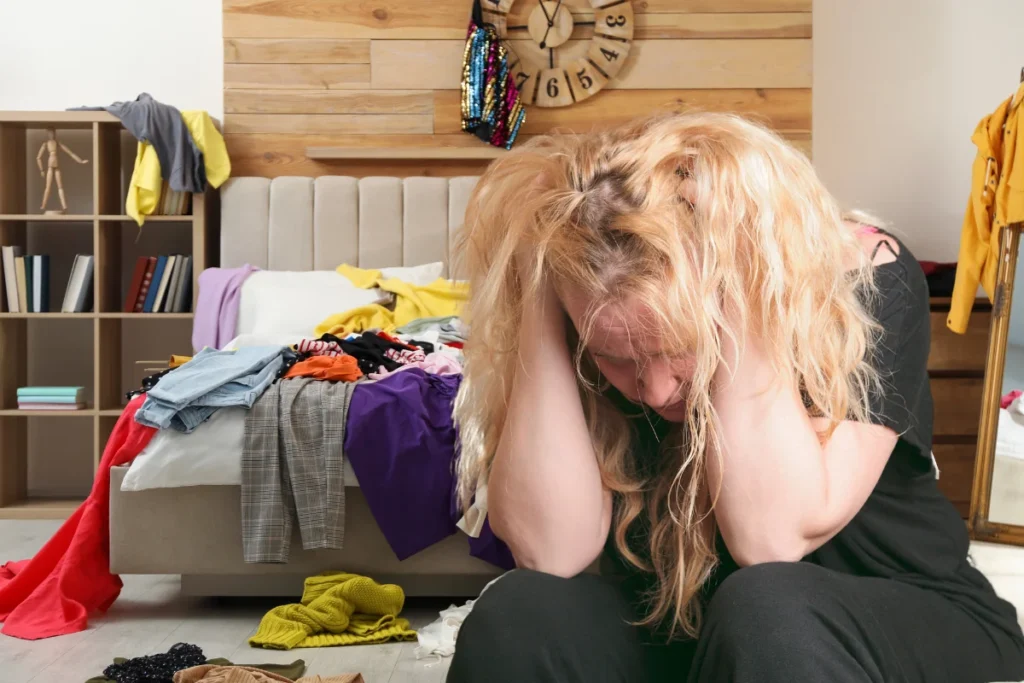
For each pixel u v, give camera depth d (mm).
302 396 2699
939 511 935
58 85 4750
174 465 2611
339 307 4164
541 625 810
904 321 903
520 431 945
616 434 996
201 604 2820
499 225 929
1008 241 3201
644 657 895
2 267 4492
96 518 2686
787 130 4738
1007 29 4695
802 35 4723
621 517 1015
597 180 850
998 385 3053
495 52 4641
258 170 4781
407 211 4633
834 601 724
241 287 4266
